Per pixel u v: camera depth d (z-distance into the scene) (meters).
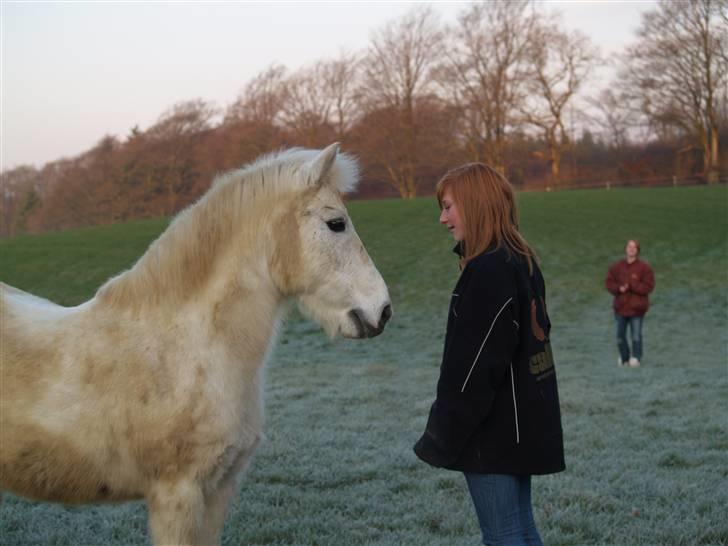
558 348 13.74
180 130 52.31
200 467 3.04
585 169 54.44
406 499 5.13
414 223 28.39
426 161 49.38
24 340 3.10
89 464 3.04
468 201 2.97
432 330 16.17
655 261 22.72
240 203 3.26
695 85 46.66
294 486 5.43
